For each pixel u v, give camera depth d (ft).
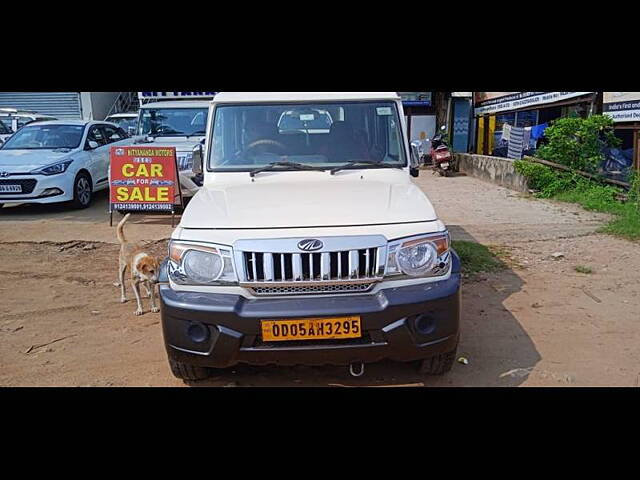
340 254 10.57
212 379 12.43
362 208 11.79
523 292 17.87
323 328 10.29
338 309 10.25
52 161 32.37
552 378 12.23
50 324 15.75
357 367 11.93
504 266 20.70
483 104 58.13
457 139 64.59
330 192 13.07
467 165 51.80
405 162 15.26
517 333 14.66
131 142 36.14
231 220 11.31
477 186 43.50
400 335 10.43
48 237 26.43
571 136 37.06
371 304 10.37
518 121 51.39
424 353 10.77
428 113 67.92
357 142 15.48
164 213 30.27
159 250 24.07
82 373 12.78
